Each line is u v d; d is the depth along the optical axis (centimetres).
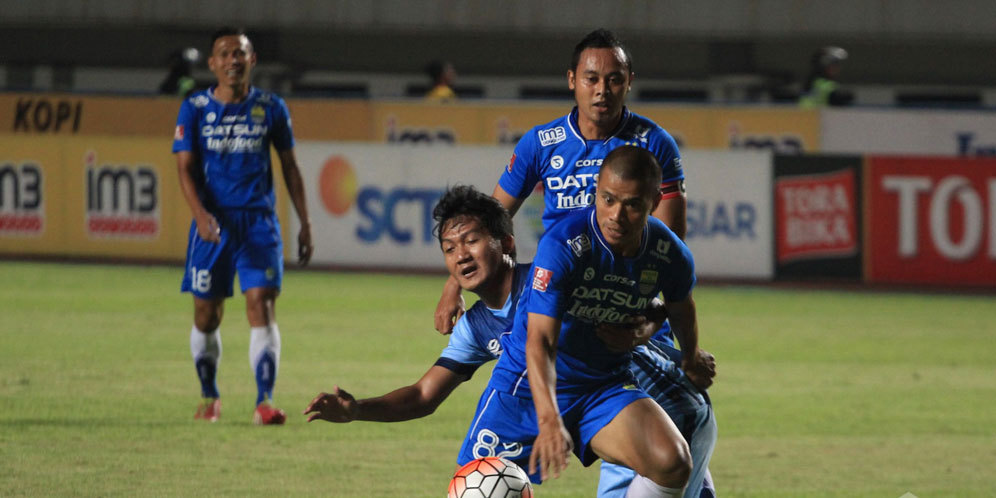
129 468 1558
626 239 1052
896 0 5984
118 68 6344
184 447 1689
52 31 6312
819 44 6272
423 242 4228
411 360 2511
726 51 6253
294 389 2166
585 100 1276
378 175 4222
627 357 1161
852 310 3597
